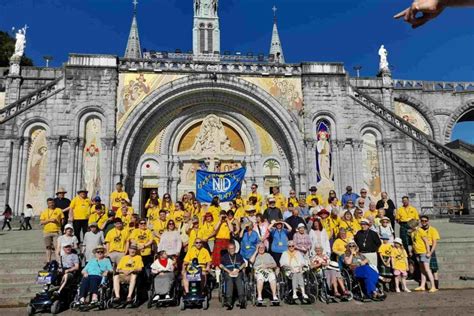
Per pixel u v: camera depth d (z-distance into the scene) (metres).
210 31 60.72
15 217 22.53
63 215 12.83
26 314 9.52
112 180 23.97
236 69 26.84
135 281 10.23
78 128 24.39
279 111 26.34
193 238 11.72
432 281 11.41
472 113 36.94
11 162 23.38
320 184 25.70
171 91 25.70
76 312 9.58
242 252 11.43
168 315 9.23
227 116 28.09
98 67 25.12
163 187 26.27
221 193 22.98
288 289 10.39
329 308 9.58
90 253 11.20
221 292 10.12
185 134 27.83
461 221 21.11
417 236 11.77
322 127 26.66
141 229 11.56
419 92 34.62
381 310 9.21
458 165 23.92
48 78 29.20
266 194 27.09
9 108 24.12
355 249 10.91
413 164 26.00
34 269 12.50
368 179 26.08
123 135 24.69
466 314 8.66
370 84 32.34
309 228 12.84
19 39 29.73
